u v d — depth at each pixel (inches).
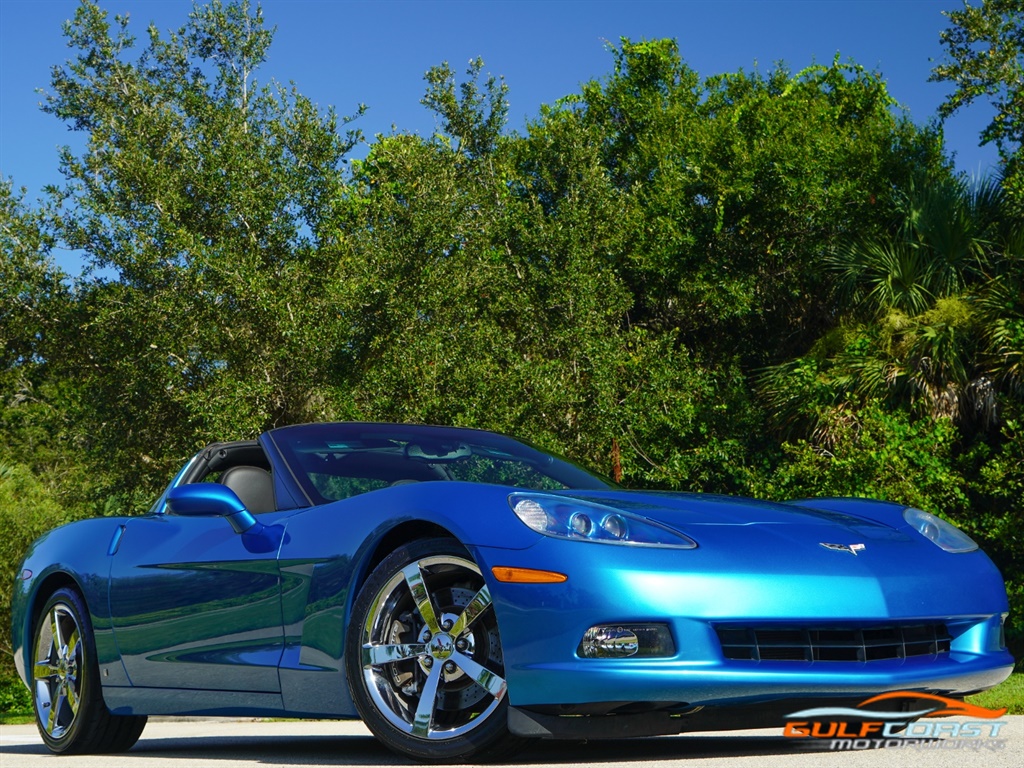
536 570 112.8
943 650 124.3
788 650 114.8
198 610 146.6
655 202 665.0
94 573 165.9
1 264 479.2
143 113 514.6
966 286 489.7
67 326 493.7
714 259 659.4
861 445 435.5
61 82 553.0
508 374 447.5
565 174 550.6
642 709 112.4
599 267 543.2
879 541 127.6
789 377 489.7
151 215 462.9
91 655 166.9
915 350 453.7
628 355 495.5
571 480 159.3
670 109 779.4
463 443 163.5
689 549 115.3
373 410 436.1
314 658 129.5
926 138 616.7
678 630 110.5
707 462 533.6
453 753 116.8
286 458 150.9
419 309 466.3
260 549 138.5
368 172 636.1
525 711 112.7
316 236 477.1
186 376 455.5
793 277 645.3
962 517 430.0
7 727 399.2
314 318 446.9
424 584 121.0
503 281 505.4
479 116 597.9
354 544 127.3
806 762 109.4
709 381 562.6
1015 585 414.6
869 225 612.4
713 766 107.2
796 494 451.2
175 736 228.7
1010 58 587.2
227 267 433.7
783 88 801.6
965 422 455.2
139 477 509.4
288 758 137.6
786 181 622.2
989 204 500.1
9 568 599.8
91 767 134.7
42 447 878.4
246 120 509.4
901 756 113.7
